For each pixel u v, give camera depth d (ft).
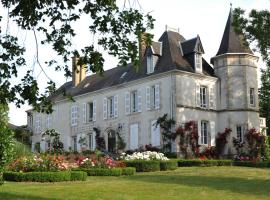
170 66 122.31
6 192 50.24
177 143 117.39
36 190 52.80
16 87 30.55
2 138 47.96
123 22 31.37
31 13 30.35
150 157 90.84
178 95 119.75
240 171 80.12
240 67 126.93
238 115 125.29
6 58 30.60
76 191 52.06
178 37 134.51
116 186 57.00
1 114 47.85
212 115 126.31
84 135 150.61
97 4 31.07
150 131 125.39
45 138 167.02
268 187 56.29
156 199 47.14
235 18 107.45
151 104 126.31
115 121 138.51
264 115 185.68
